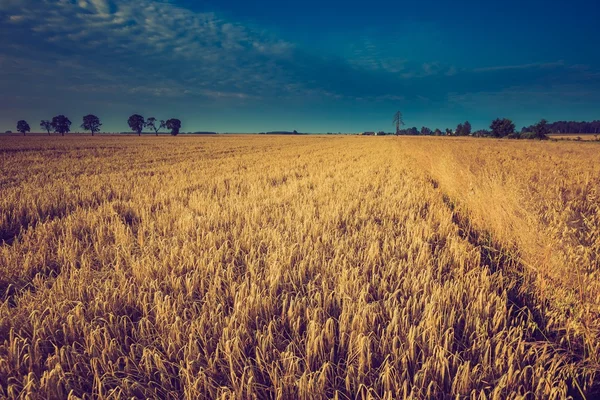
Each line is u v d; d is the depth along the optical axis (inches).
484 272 126.9
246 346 90.1
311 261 135.9
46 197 280.5
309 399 72.1
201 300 108.3
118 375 82.4
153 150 1221.1
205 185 371.6
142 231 186.7
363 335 89.0
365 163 642.8
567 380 82.9
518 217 161.3
